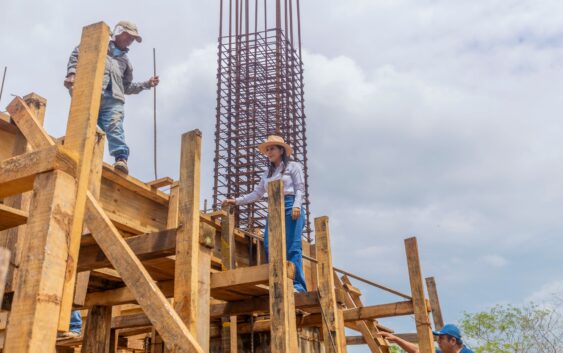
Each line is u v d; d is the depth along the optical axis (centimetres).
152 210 712
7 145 551
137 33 772
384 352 1080
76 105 433
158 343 768
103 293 652
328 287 652
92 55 445
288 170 738
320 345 1012
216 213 806
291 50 2106
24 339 290
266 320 857
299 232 707
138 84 809
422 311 852
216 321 882
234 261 788
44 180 327
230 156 1958
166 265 571
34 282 302
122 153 702
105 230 427
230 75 2100
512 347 2527
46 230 312
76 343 743
